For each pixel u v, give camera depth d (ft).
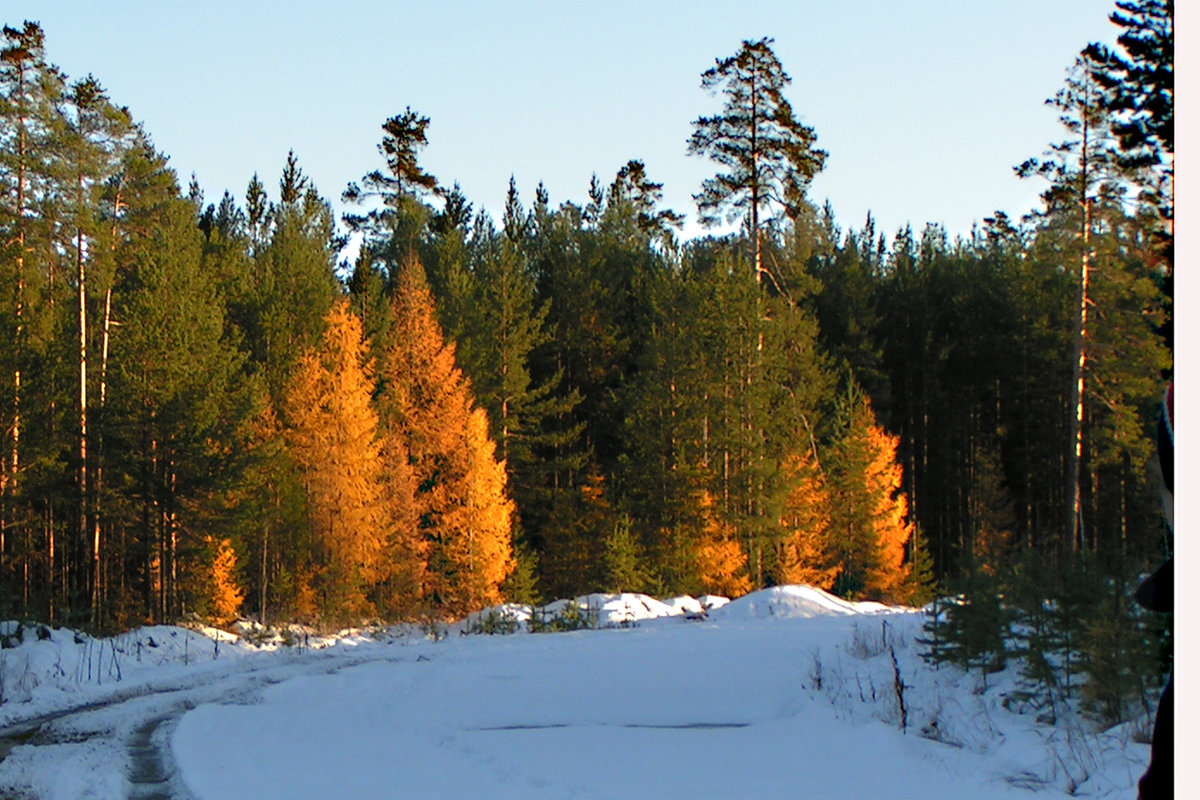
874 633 61.98
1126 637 32.55
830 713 39.01
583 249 243.19
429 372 148.46
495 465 143.02
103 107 125.59
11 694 53.06
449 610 140.05
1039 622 38.11
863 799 26.20
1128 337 119.75
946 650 44.01
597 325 219.00
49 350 123.95
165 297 138.82
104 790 29.73
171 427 116.47
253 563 139.44
